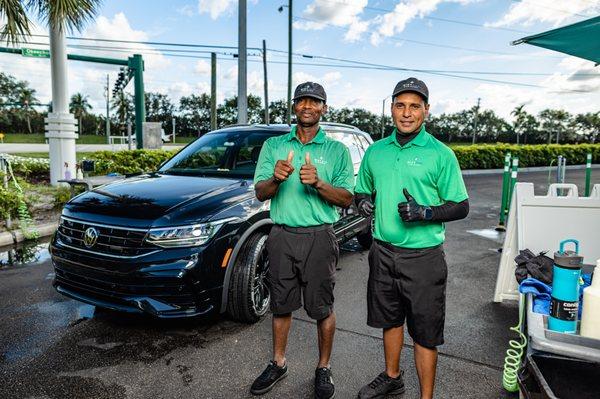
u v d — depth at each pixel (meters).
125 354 3.07
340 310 3.89
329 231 2.59
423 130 2.31
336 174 2.56
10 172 7.87
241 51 10.41
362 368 2.93
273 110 70.06
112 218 3.15
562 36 2.87
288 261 2.56
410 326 2.37
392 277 2.36
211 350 3.13
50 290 4.29
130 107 76.31
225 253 3.21
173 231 3.02
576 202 3.57
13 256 5.53
